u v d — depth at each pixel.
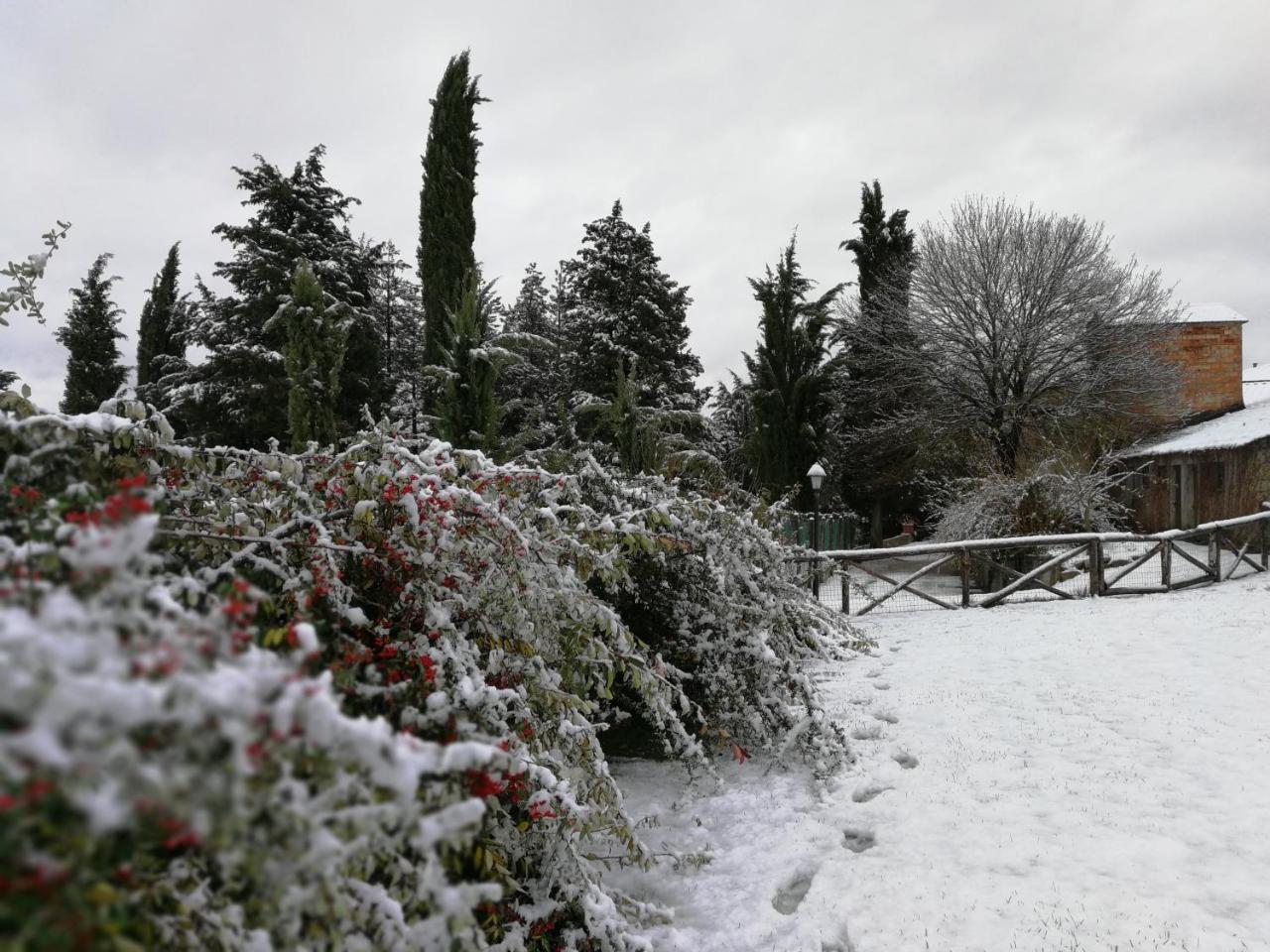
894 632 7.98
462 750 1.20
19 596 0.93
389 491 2.62
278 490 2.79
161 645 0.86
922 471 18.84
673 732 4.15
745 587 5.12
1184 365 19.42
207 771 0.79
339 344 7.15
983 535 12.34
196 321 17.72
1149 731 4.51
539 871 2.74
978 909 2.96
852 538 20.53
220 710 0.80
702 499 5.00
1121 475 13.62
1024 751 4.42
